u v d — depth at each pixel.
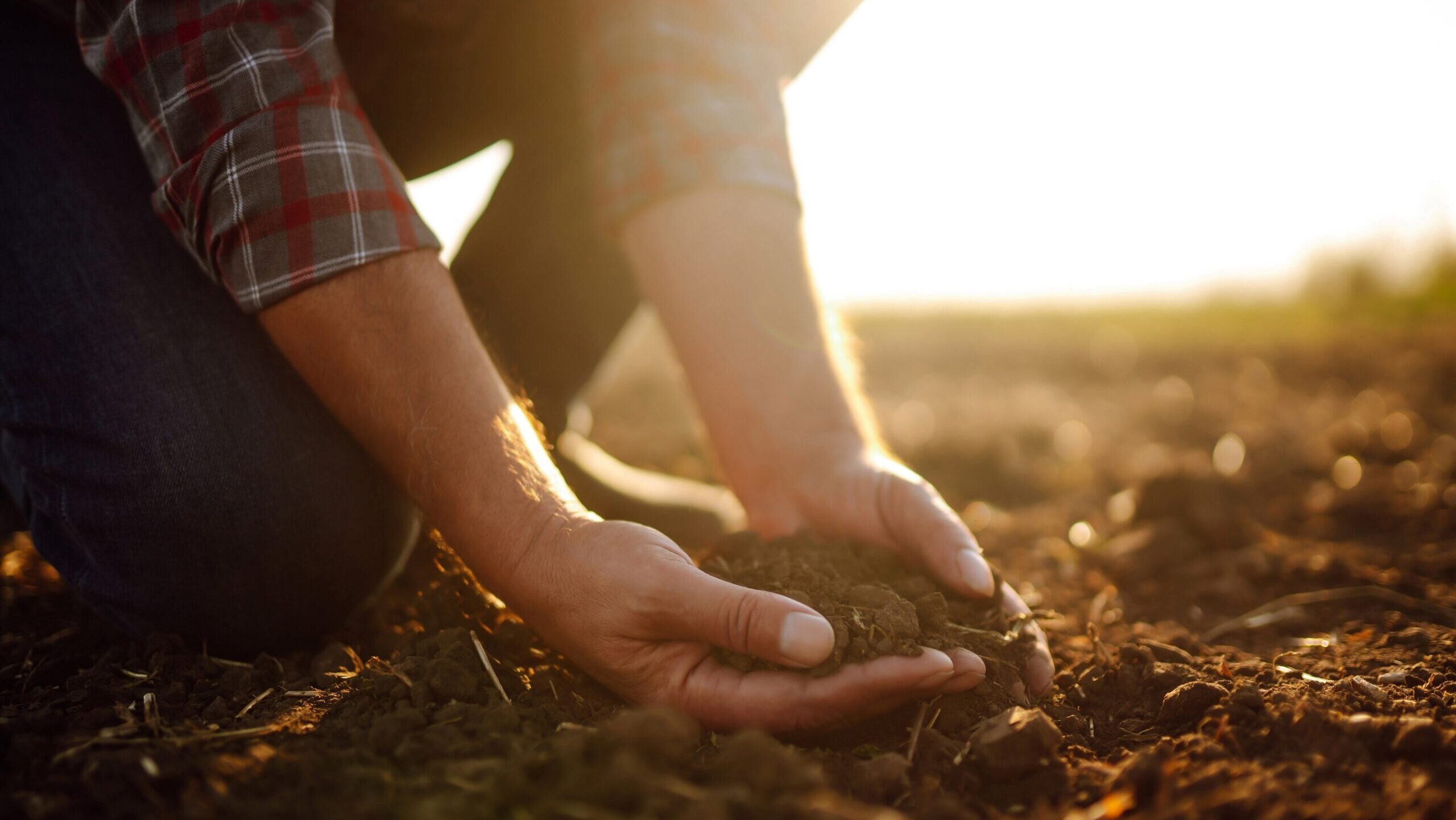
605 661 0.46
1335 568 0.74
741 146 0.62
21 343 0.50
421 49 0.62
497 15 0.64
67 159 0.53
